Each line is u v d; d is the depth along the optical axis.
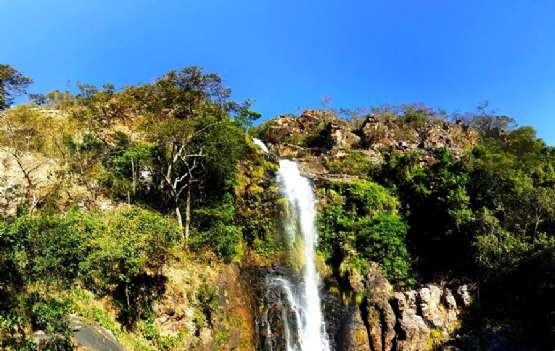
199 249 27.25
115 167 30.92
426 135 48.00
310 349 29.19
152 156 31.44
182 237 26.88
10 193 25.25
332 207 34.16
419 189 36.38
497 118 60.69
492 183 35.69
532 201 32.50
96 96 34.47
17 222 16.80
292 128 54.31
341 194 34.97
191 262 26.17
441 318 28.48
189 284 24.72
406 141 47.06
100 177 29.77
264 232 31.42
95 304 19.92
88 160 30.91
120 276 19.95
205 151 30.41
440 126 52.16
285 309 29.16
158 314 22.58
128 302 21.42
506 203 33.78
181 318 23.28
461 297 29.30
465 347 27.22
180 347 22.25
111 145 33.22
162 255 23.30
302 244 32.84
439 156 39.81
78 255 18.52
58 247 17.55
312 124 54.38
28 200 25.33
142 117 35.72
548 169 42.41
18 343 14.27
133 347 20.00
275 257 30.94
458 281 30.75
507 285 28.83
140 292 22.41
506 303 28.28
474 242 30.23
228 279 27.45
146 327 21.67
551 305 25.91
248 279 29.06
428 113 56.22
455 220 32.59
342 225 33.16
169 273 24.14
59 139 30.38
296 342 28.67
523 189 34.12
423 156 41.22
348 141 47.66
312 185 35.66
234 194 32.06
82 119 32.00
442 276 31.89
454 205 33.84
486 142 53.19
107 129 34.56
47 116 31.52
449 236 32.97
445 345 27.50
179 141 29.52
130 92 36.88
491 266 29.16
